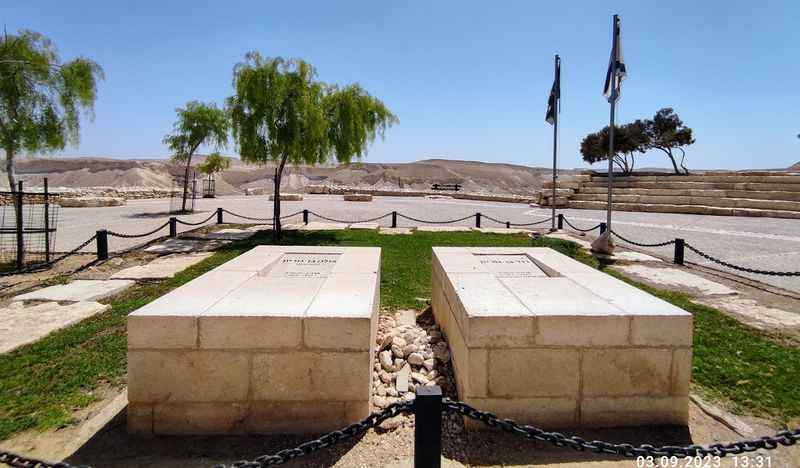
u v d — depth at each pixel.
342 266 4.91
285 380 3.14
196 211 19.81
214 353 3.12
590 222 17.03
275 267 4.94
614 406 3.22
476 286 4.00
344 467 2.84
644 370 3.21
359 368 3.15
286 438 3.11
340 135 12.67
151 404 3.13
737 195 21.47
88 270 8.06
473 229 14.22
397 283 7.38
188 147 18.97
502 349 3.19
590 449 2.30
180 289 3.81
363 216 18.58
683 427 3.25
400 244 11.11
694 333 5.10
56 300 6.16
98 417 3.36
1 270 7.90
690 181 24.69
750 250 10.70
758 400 3.67
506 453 2.99
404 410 2.35
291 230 13.47
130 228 13.77
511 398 3.21
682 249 9.00
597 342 3.19
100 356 4.38
